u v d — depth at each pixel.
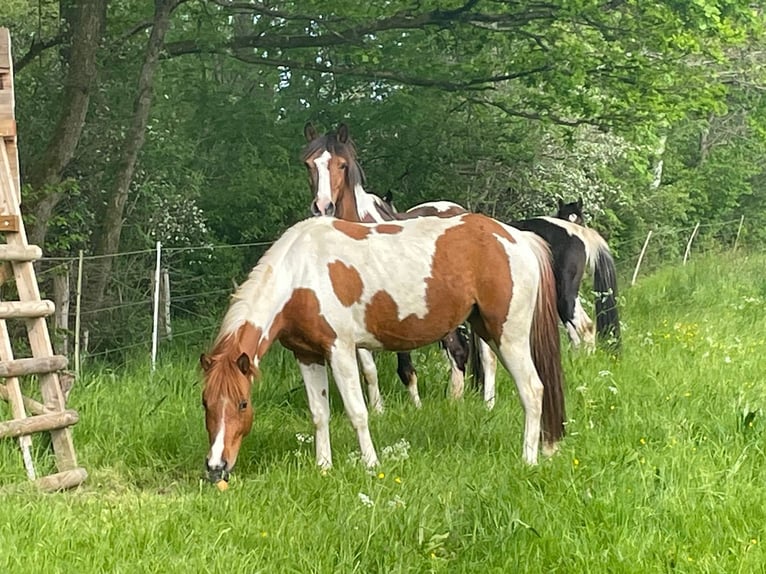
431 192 16.00
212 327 11.89
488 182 16.67
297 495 5.48
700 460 5.48
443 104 15.58
